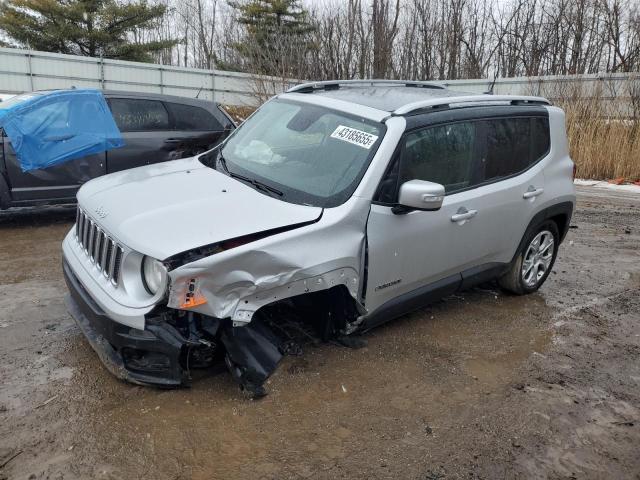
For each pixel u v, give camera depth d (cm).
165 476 278
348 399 352
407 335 445
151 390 344
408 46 2991
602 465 309
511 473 297
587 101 1479
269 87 1933
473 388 377
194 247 303
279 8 3281
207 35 4306
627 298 564
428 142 410
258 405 337
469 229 441
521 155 496
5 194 680
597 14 2578
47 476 272
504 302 534
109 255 336
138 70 2638
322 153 399
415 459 302
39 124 685
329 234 350
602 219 930
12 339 404
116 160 757
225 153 447
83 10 3142
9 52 2436
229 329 328
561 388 385
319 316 394
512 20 2917
